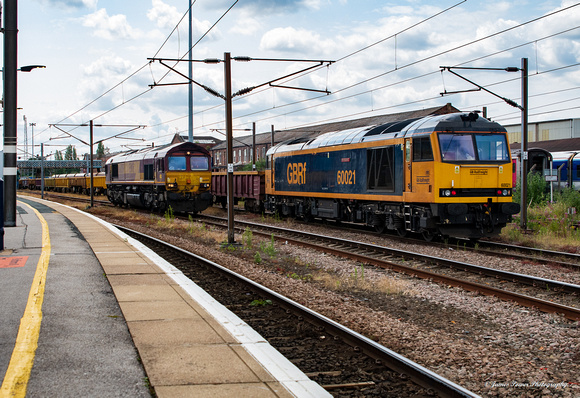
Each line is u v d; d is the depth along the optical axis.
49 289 8.00
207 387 4.27
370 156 18.53
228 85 16.00
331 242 16.59
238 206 38.16
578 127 58.47
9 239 14.69
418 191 15.92
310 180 22.94
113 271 9.67
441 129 15.34
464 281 9.67
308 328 6.92
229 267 12.28
